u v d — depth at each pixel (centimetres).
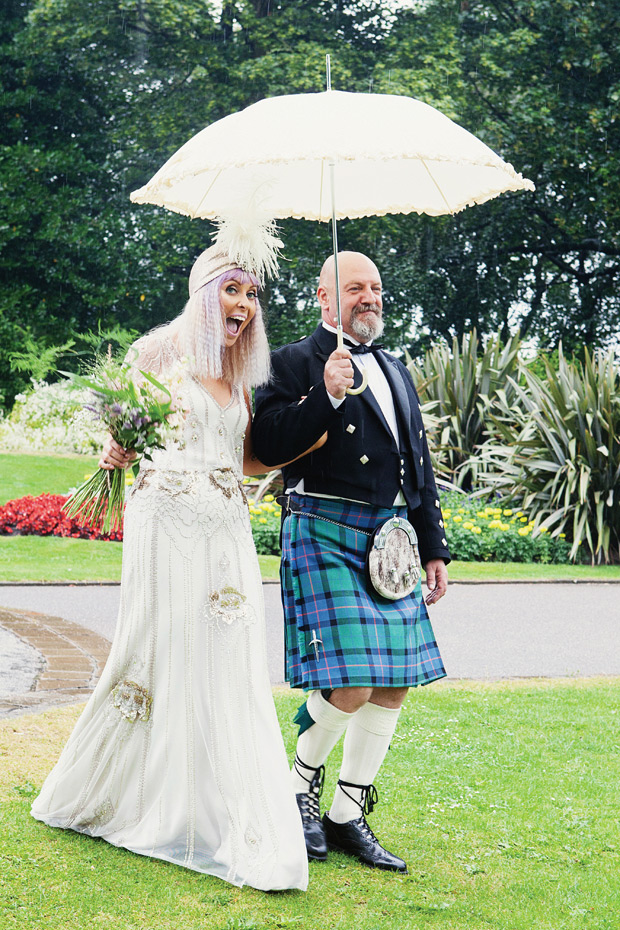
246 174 351
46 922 249
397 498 325
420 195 368
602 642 678
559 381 1194
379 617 308
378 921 263
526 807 358
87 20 2228
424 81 2103
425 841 325
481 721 469
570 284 2536
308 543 313
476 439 1320
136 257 2236
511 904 280
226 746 289
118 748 297
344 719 306
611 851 322
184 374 303
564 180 2264
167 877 279
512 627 721
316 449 315
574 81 2242
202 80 2266
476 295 2372
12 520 1073
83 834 304
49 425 1523
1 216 2192
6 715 417
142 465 304
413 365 1373
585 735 452
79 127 2402
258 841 283
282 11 2305
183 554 295
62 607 713
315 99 287
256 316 311
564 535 1118
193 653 292
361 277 325
